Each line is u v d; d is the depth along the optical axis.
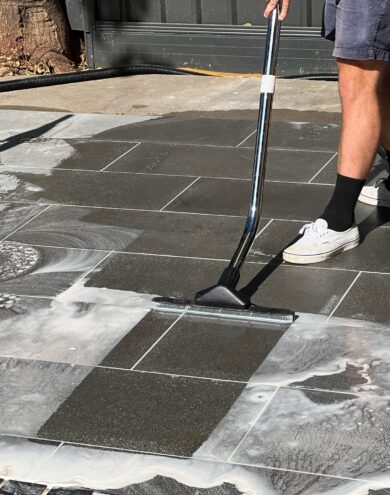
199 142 4.99
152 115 5.57
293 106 5.66
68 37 7.04
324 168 4.51
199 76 6.50
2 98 6.09
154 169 4.61
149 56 6.89
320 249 3.49
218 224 3.90
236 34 6.61
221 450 2.46
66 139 5.13
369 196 4.03
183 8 6.69
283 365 2.84
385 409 2.59
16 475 2.39
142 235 3.82
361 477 2.33
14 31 6.84
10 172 4.64
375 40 3.23
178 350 2.95
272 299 3.26
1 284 3.43
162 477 2.36
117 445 2.50
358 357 2.86
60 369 2.87
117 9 6.85
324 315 3.13
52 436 2.55
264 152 3.21
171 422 2.59
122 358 2.92
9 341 3.04
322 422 2.55
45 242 3.79
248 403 2.66
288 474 2.35
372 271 3.42
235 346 2.96
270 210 4.03
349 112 3.44
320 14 6.37
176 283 3.39
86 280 3.44
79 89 6.26
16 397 2.73
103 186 4.40
